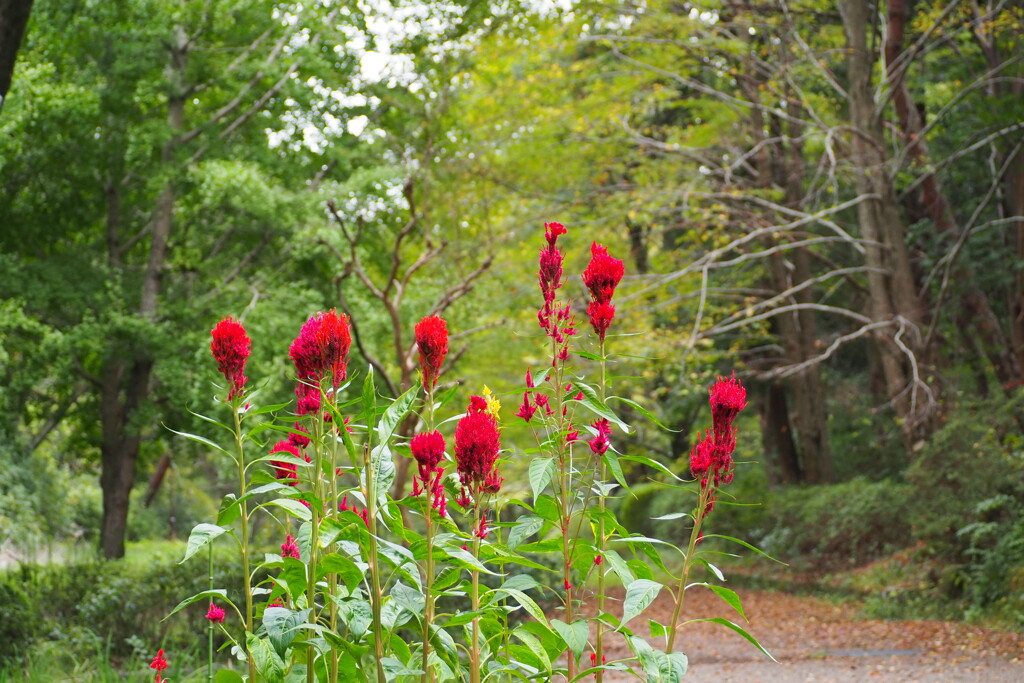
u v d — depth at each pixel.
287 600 3.06
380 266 16.94
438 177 14.31
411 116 12.98
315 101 16.50
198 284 16.16
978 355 18.73
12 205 15.96
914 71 20.19
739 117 21.11
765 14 18.89
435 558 2.64
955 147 18.39
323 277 16.41
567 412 3.11
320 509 2.59
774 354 25.27
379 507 2.71
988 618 12.28
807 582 17.88
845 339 17.44
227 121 17.59
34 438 18.08
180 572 9.32
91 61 16.31
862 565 18.06
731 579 19.27
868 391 26.52
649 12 18.08
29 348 15.68
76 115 14.52
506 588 2.68
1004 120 16.12
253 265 16.69
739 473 23.39
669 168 19.66
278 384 12.75
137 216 17.92
